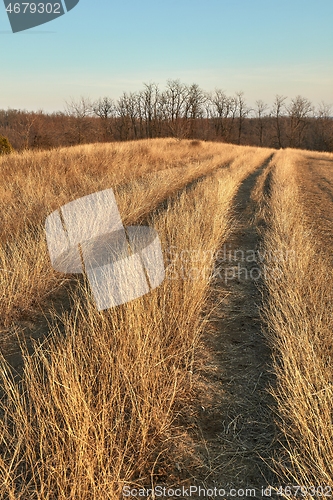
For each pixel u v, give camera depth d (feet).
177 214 23.41
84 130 118.52
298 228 23.97
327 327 12.41
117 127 189.16
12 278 14.39
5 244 18.47
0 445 8.52
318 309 13.89
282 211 28.19
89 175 34.78
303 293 15.07
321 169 76.79
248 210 32.89
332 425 8.52
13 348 11.99
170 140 100.63
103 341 10.62
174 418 9.61
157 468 8.44
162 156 59.93
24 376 10.62
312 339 12.22
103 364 10.11
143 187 30.58
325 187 50.08
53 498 7.37
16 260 15.85
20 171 33.37
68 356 9.87
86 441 7.60
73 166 37.24
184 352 11.57
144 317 11.71
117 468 7.77
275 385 10.97
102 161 41.78
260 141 247.09
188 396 10.53
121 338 10.88
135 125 200.95
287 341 11.55
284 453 8.81
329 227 28.48
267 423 9.68
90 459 7.50
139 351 10.21
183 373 11.16
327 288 15.48
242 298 16.43
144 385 9.47
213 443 9.12
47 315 13.98
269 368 11.74
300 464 8.39
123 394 9.76
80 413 8.04
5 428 8.38
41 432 7.92
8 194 25.85
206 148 92.27
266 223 28.07
